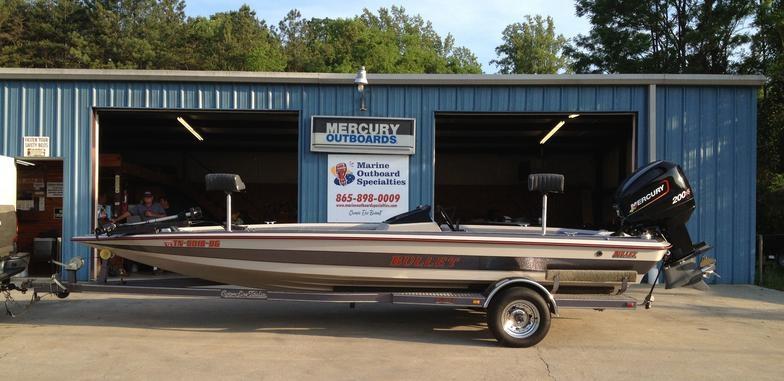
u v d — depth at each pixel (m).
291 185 22.06
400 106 11.01
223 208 21.44
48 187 11.82
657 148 10.84
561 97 10.95
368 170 10.97
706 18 23.73
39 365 5.43
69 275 6.93
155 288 6.64
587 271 6.34
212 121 15.67
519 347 6.17
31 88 10.70
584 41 28.47
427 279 6.38
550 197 21.45
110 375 5.16
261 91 10.98
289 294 6.51
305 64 42.59
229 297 6.57
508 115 11.34
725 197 10.80
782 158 17.66
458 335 6.73
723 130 10.84
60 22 37.44
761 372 5.45
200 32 41.91
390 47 44.62
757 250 13.76
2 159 6.94
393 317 7.69
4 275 6.80
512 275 6.34
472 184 22.05
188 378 5.09
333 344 6.28
